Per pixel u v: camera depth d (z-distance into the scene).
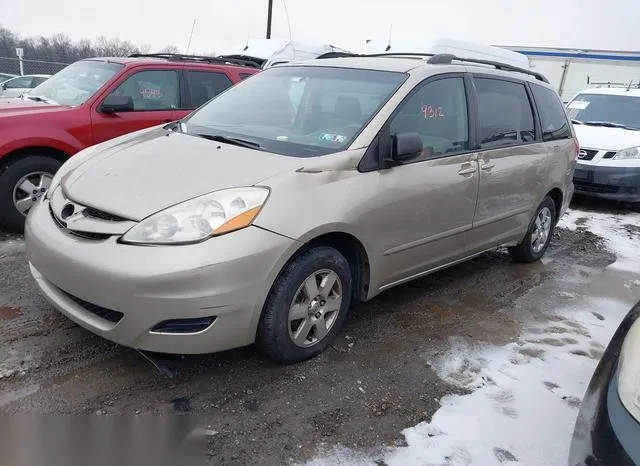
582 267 5.64
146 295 2.63
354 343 3.59
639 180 8.09
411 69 3.90
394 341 3.67
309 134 3.57
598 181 8.18
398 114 3.59
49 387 2.89
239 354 3.33
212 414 2.79
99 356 3.19
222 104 4.28
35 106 5.39
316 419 2.82
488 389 3.20
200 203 2.79
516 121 4.78
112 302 2.68
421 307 4.25
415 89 3.75
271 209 2.87
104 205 2.88
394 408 2.96
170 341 2.73
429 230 3.84
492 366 3.46
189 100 6.40
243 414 2.81
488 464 2.60
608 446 1.84
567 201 5.82
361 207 3.25
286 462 2.51
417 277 4.02
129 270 2.63
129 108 5.72
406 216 3.59
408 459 2.59
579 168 8.32
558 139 5.40
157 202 2.82
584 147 8.41
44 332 3.38
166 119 6.12
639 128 8.91
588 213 8.20
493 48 12.51
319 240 3.25
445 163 3.87
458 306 4.34
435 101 3.91
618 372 2.04
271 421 2.78
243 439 2.64
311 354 3.31
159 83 6.18
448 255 4.18
